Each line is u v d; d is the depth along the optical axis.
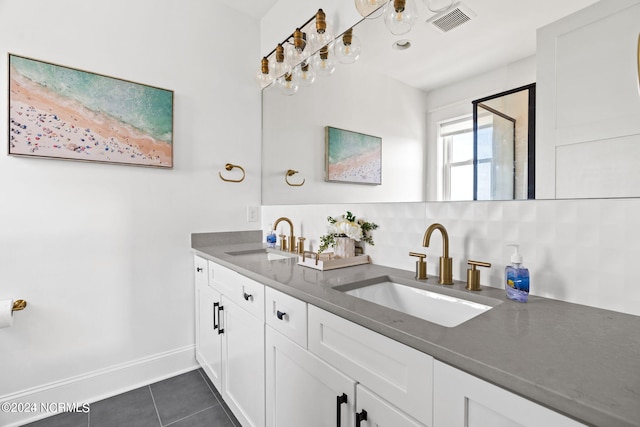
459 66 1.10
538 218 0.92
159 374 1.89
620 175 0.77
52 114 1.53
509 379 0.49
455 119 1.11
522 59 0.94
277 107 2.15
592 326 0.70
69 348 1.61
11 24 1.45
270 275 1.21
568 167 0.86
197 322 1.96
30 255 1.50
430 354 0.61
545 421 0.46
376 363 0.73
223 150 2.14
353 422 0.79
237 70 2.21
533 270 0.94
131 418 1.54
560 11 0.87
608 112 0.78
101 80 1.66
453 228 1.13
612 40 0.77
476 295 0.94
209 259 1.74
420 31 1.22
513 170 0.97
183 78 1.97
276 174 2.17
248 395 1.33
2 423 1.44
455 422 0.57
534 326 0.69
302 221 1.92
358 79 1.52
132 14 1.79
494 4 1.00
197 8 2.04
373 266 1.39
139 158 1.78
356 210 1.53
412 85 1.25
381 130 1.39
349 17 1.58
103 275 1.70
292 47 1.83
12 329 1.46
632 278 0.77
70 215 1.60
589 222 0.83
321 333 0.91
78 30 1.62
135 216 1.80
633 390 0.44
